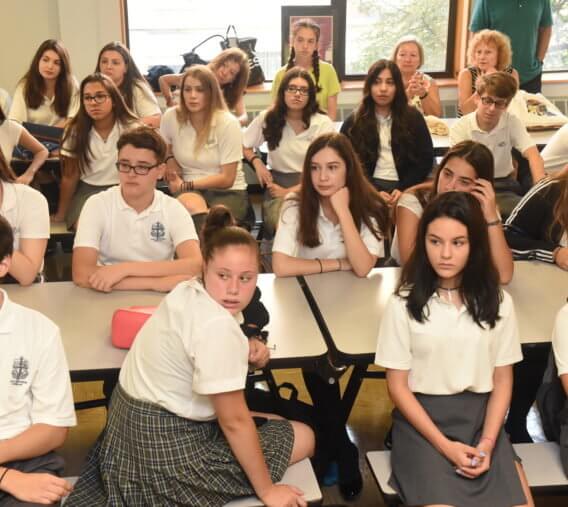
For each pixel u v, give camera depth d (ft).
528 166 13.62
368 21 19.62
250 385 7.38
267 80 19.99
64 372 5.57
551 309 7.22
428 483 5.69
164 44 19.38
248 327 6.35
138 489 5.43
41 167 13.26
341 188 8.11
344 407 7.68
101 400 8.32
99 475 5.69
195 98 12.44
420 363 6.15
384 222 8.54
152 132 8.04
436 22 19.89
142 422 5.41
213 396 5.27
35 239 7.93
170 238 8.31
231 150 12.79
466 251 6.01
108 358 6.23
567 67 20.93
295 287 7.78
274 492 5.48
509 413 8.37
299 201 8.34
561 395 6.51
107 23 18.01
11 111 14.74
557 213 8.35
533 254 8.54
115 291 7.62
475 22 18.93
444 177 7.99
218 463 5.50
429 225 6.06
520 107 15.56
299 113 13.30
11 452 5.29
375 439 8.87
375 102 13.08
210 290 5.60
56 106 14.69
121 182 8.04
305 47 16.52
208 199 12.66
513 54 18.76
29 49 18.39
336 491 7.82
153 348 5.47
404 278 6.27
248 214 12.87
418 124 13.14
